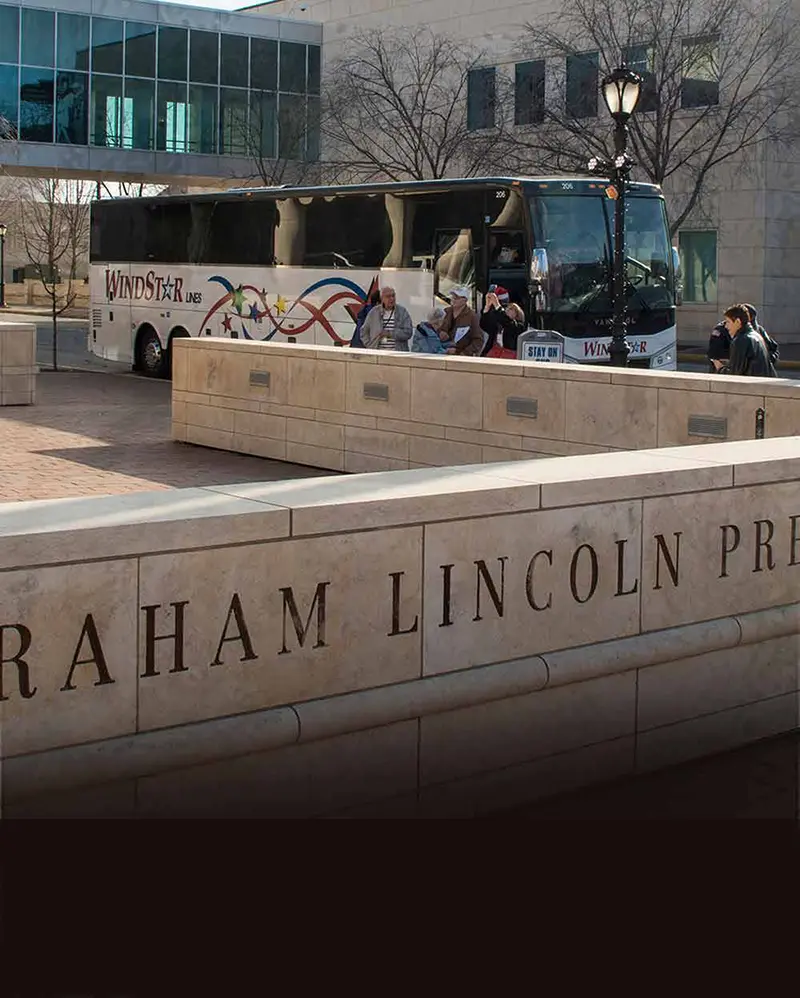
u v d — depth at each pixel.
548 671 6.26
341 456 16.31
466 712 6.09
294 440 17.08
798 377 34.25
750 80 42.81
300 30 56.00
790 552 7.36
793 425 11.32
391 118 50.25
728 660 7.13
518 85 47.94
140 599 5.10
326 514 5.57
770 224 43.97
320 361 16.55
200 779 5.31
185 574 5.21
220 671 5.33
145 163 54.09
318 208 26.48
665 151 40.44
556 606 6.35
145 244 31.61
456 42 50.28
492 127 48.22
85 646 4.99
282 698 5.51
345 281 25.84
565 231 22.84
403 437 15.47
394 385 15.52
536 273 22.42
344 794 5.72
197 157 54.81
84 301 77.44
